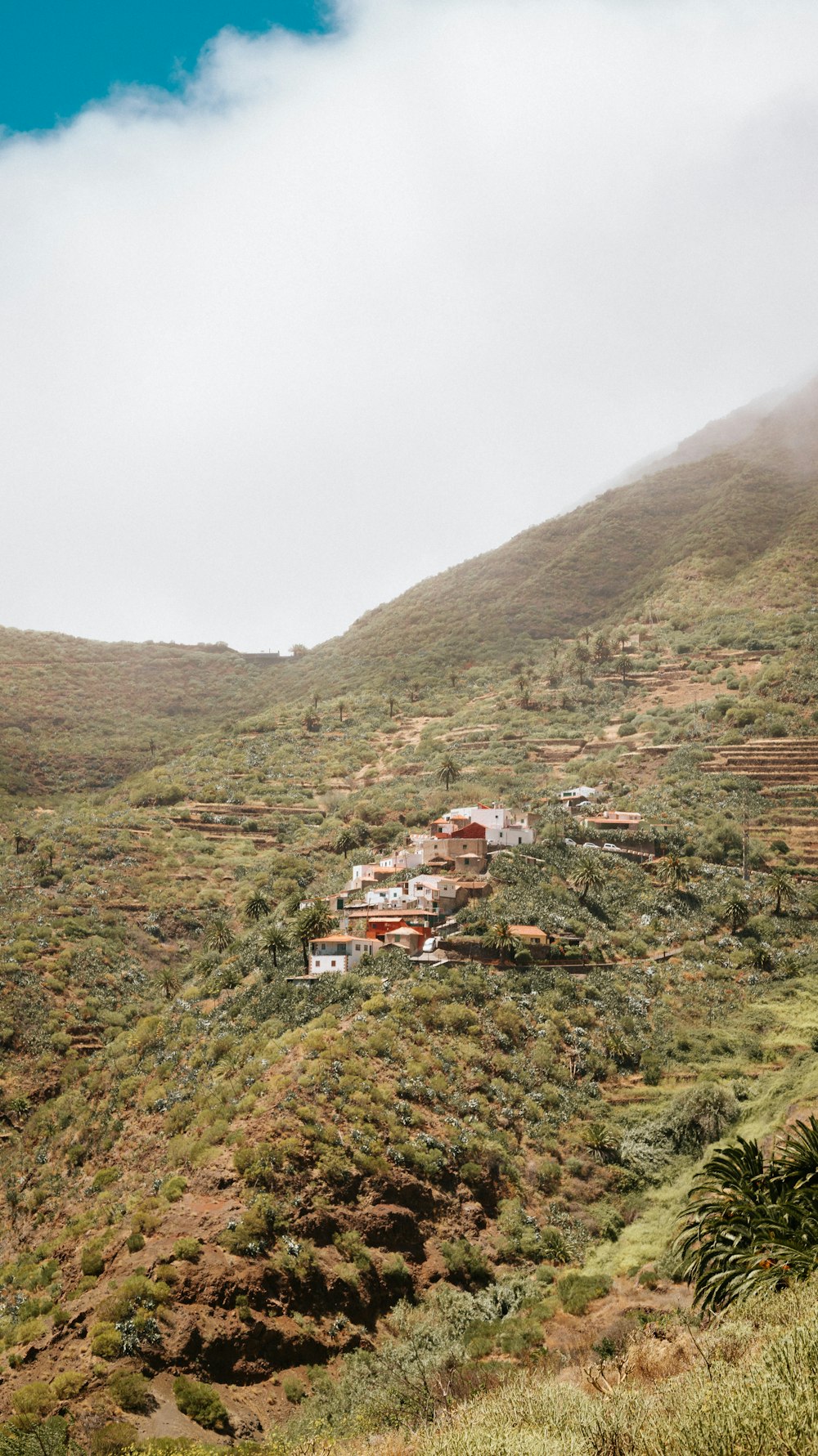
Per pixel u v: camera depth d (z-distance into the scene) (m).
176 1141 68.94
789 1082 73.75
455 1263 60.31
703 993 91.50
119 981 111.38
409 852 119.69
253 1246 55.59
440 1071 74.44
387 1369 49.53
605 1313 52.12
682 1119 73.19
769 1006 89.44
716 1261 26.86
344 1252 58.47
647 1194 68.44
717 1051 82.94
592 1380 19.34
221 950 112.62
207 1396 47.09
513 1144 71.12
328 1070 70.50
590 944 96.62
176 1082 80.38
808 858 121.81
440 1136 68.38
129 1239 57.53
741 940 101.06
